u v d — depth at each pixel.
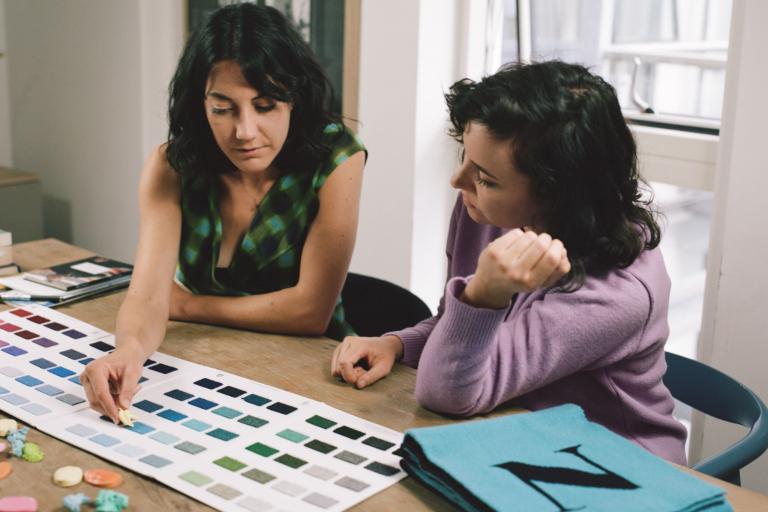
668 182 2.40
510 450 1.08
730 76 2.06
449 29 2.66
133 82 3.42
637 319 1.25
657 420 1.32
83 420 1.21
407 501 1.04
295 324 1.58
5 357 1.41
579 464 1.06
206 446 1.15
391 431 1.20
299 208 1.67
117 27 3.42
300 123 1.60
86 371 1.26
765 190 2.02
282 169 1.66
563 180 1.18
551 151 1.16
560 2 2.64
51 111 3.81
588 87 1.21
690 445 2.29
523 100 1.16
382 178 2.78
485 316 1.17
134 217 3.57
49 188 3.93
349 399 1.31
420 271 2.79
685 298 2.55
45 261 1.91
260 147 1.47
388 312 1.83
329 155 1.65
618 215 1.25
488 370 1.23
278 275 1.72
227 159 1.64
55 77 3.75
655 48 2.45
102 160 3.65
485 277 1.14
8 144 4.03
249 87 1.42
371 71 2.73
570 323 1.23
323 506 1.02
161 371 1.38
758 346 2.10
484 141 1.18
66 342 1.48
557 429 1.14
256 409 1.26
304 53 1.54
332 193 1.63
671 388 1.64
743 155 2.04
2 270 1.79
